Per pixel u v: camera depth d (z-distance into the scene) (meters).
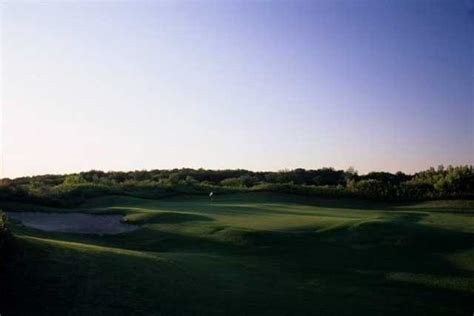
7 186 55.00
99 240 31.97
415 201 67.00
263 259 25.86
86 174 107.38
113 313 13.36
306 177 108.75
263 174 116.12
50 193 58.56
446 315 17.19
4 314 12.18
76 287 14.60
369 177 90.25
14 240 16.77
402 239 28.84
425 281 21.64
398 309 17.58
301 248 28.03
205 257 24.66
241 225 34.09
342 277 22.30
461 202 63.75
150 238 32.19
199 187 77.25
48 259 16.27
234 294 17.08
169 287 16.36
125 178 108.12
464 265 24.16
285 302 17.02
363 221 33.00
